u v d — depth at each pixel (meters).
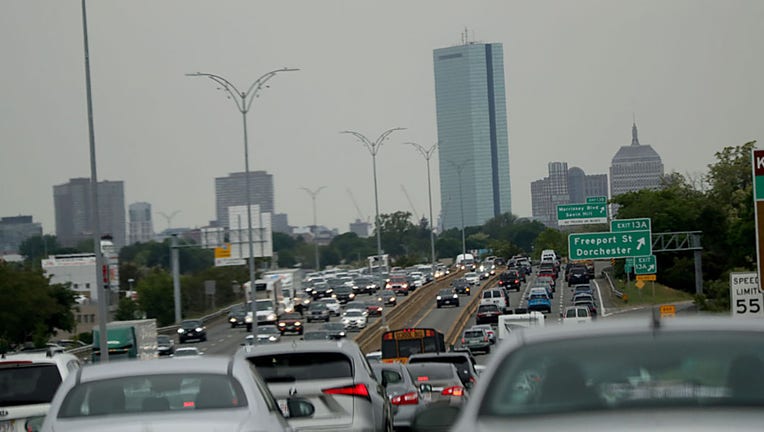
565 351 16.70
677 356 16.27
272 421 23.61
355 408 36.94
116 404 23.34
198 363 24.64
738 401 15.25
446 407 20.62
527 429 14.84
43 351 42.81
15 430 39.91
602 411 15.16
